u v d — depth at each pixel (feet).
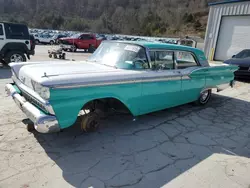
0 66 32.40
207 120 14.88
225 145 11.47
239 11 45.55
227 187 8.19
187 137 12.05
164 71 13.17
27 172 8.27
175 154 10.22
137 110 12.17
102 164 9.05
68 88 9.00
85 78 9.59
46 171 8.40
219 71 17.42
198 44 64.34
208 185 8.22
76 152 9.81
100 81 10.00
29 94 9.80
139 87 11.76
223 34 49.65
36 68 10.75
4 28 29.40
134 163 9.27
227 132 13.12
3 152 9.42
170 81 13.48
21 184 7.63
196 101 17.30
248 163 9.87
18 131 11.28
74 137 11.14
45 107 8.82
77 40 63.57
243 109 17.83
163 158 9.80
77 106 9.46
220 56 50.88
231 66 18.72
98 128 12.26
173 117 14.99
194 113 16.15
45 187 7.57
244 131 13.43
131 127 12.82
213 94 22.47
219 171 9.14
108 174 8.46
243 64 27.99
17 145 10.03
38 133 11.21
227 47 49.24
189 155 10.22
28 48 31.78
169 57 13.70
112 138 11.31
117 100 11.67
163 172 8.80
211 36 51.78
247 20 44.96
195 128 13.37
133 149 10.37
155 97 12.87
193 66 15.64
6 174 8.07
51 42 88.69
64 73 9.78
